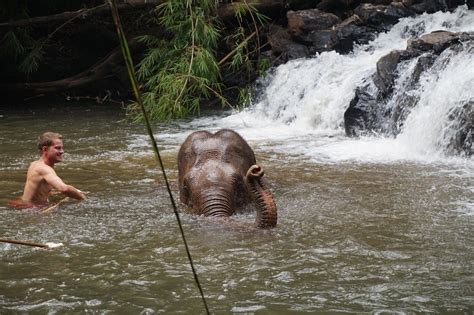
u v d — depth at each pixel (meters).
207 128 19.20
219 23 21.84
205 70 20.05
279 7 23.20
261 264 9.08
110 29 24.98
